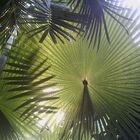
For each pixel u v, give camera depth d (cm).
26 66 272
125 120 297
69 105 303
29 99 266
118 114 297
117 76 293
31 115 284
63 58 292
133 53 288
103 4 204
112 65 291
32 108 264
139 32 284
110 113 299
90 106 300
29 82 258
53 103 300
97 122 302
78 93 300
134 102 293
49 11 215
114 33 284
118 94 296
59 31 223
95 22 208
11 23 223
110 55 289
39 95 257
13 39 276
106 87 296
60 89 298
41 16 217
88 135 308
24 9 213
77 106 302
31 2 213
